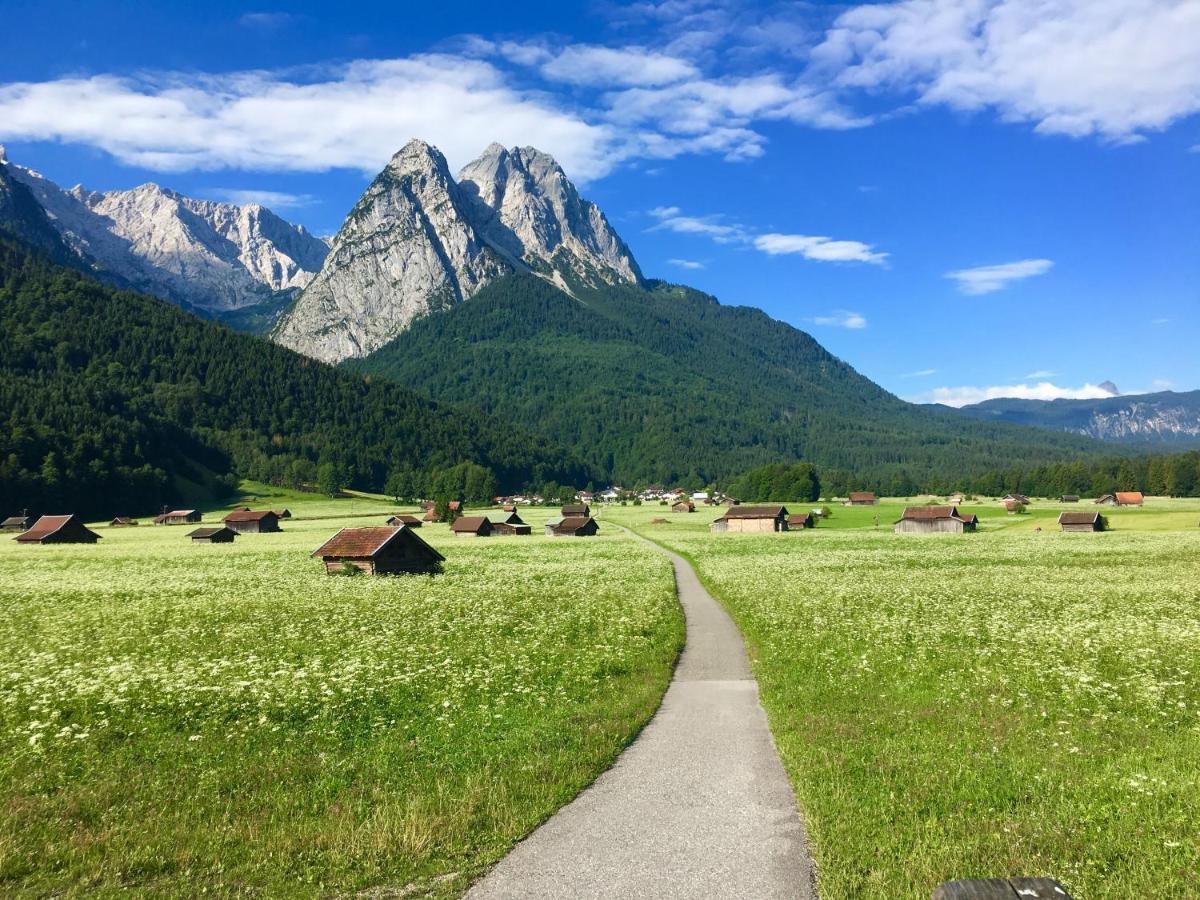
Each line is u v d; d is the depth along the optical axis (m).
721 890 8.59
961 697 17.30
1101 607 32.34
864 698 17.59
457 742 14.49
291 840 10.15
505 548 87.81
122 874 9.48
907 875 8.65
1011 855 9.15
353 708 16.84
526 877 9.05
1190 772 11.98
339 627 28.81
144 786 12.55
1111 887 8.41
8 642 28.14
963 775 12.09
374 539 54.19
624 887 8.72
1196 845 9.29
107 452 169.88
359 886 8.95
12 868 9.59
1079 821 10.16
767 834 10.22
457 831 10.32
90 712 16.98
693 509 199.88
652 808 11.26
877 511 179.25
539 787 11.96
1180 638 23.98
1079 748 13.43
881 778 12.00
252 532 128.25
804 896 8.42
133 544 96.56
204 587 46.00
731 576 51.53
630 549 84.38
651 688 19.28
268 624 30.12
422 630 27.64
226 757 13.93
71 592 44.88
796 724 15.54
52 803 11.84
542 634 26.75
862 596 37.09
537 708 16.97
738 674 21.84
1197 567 51.56
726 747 14.43
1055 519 133.88
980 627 27.53
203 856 9.88
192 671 20.42
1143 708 15.98
